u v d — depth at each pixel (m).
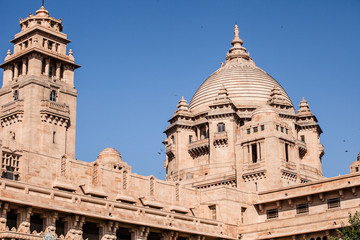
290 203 102.38
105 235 83.31
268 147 112.50
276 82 155.12
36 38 127.06
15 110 122.38
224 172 131.38
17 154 86.25
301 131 147.88
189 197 105.94
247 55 160.25
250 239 102.25
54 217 77.69
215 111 140.50
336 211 94.19
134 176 98.56
